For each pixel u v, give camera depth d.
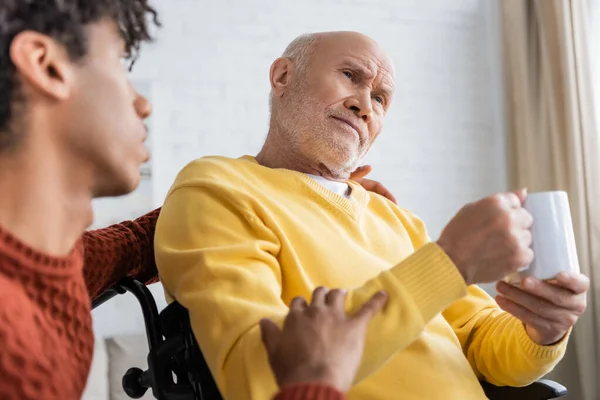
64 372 0.58
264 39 2.64
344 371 0.54
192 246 0.88
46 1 0.56
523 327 1.03
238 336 0.72
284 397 0.51
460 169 2.88
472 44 2.98
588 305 2.44
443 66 2.91
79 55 0.58
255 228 0.91
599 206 2.47
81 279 0.69
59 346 0.60
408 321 0.67
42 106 0.57
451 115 2.90
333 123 1.14
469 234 0.73
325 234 1.01
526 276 0.83
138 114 0.66
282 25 2.67
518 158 2.80
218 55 2.58
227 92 2.57
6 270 0.58
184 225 0.91
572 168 2.51
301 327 0.56
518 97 2.79
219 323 0.74
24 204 0.58
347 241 1.02
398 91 2.83
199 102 2.53
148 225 1.04
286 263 0.93
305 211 1.03
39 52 0.56
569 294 0.86
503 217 0.73
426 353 0.96
